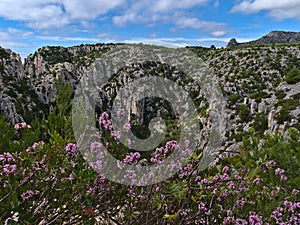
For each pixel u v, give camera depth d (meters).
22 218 0.69
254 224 0.93
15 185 0.69
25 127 0.91
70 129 0.77
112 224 0.86
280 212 1.06
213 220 0.91
